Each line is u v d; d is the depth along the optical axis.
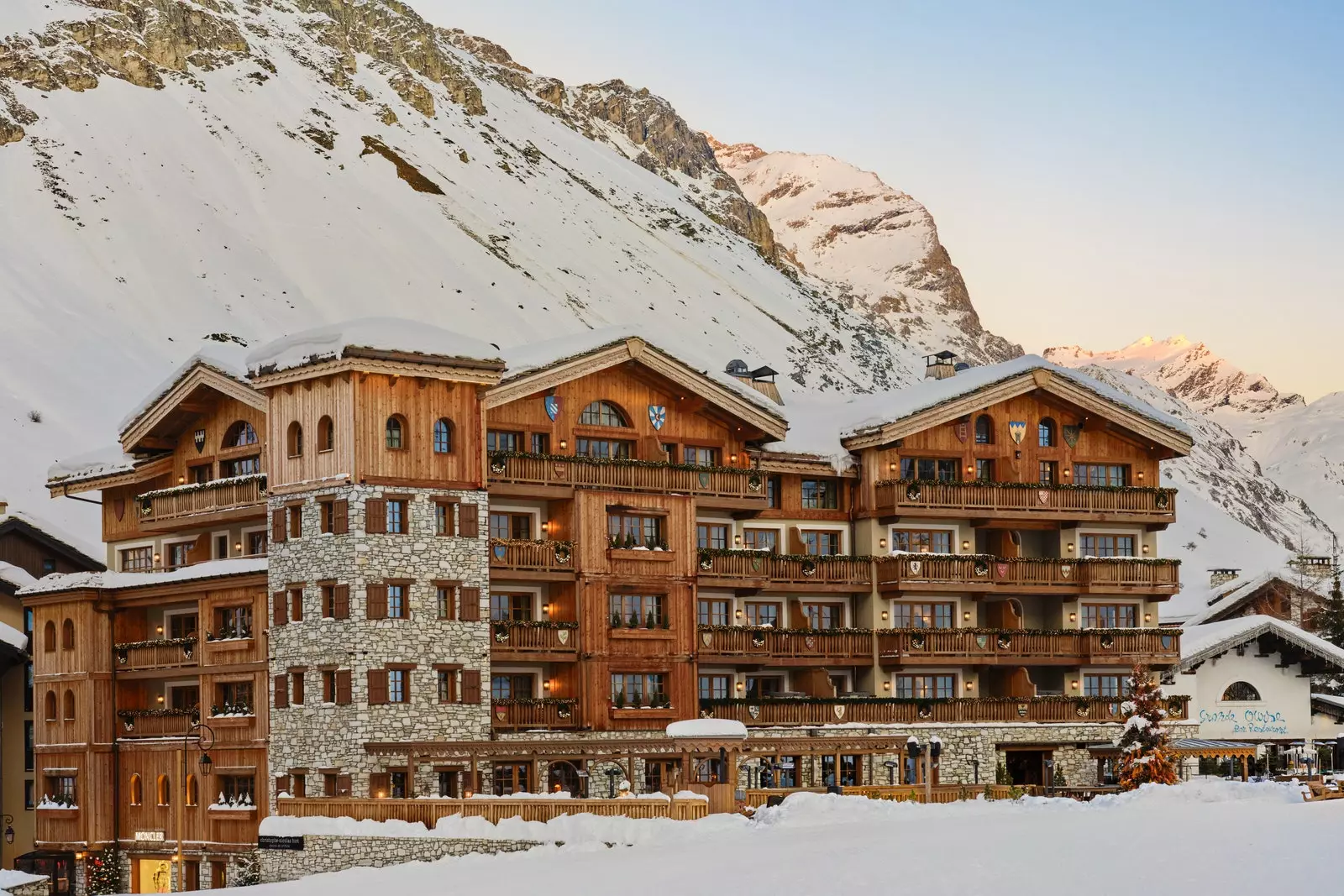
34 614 77.69
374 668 66.38
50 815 75.56
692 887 43.22
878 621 81.06
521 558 71.19
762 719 76.06
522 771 70.19
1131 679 76.06
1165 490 85.69
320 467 68.00
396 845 60.56
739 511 78.69
